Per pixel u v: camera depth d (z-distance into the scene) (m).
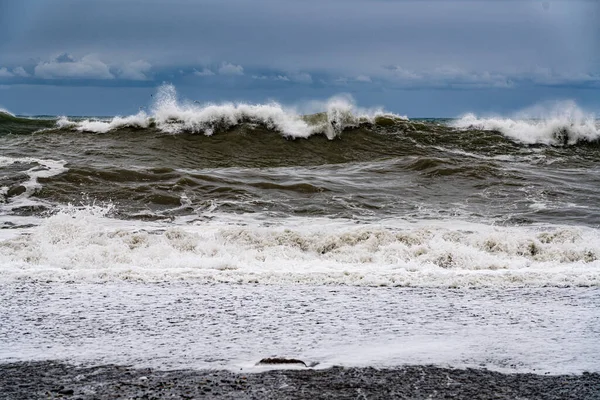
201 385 7.86
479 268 14.62
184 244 15.88
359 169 26.33
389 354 8.95
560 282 13.13
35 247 15.24
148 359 8.72
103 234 16.27
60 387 7.79
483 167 25.59
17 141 29.02
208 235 16.48
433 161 26.16
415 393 7.68
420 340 9.54
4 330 9.86
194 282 12.92
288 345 9.30
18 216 19.44
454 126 32.62
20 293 11.95
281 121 31.38
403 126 32.22
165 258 14.88
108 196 21.42
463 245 15.71
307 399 7.50
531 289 12.62
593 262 15.02
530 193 23.03
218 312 10.90
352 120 31.95
